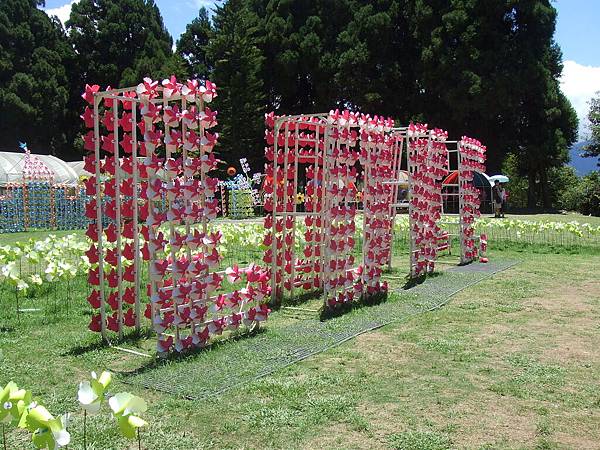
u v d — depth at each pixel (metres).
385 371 4.68
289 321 6.50
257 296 5.86
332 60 33.28
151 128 5.41
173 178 5.42
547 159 31.08
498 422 3.70
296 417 3.76
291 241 7.74
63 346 5.48
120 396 2.45
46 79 38.94
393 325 6.19
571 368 4.73
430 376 4.56
